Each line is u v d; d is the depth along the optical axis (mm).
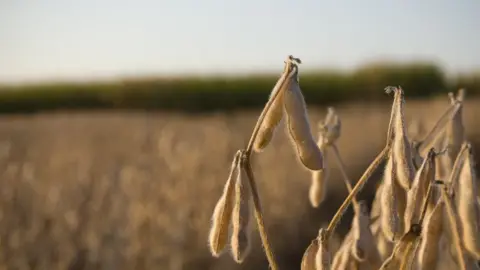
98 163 16234
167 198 10836
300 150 2057
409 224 2158
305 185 12422
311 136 2049
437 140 2592
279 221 11031
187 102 43812
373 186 11500
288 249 10484
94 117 34812
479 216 2072
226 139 16734
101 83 46625
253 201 2107
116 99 44719
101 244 9867
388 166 2201
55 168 14758
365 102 41094
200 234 9883
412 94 40188
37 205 11109
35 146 20734
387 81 40406
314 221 11188
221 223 2141
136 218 9930
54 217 10766
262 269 9602
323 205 11703
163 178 12117
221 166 13484
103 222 10383
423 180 2139
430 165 2139
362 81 40906
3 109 47969
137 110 44812
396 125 2166
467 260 2076
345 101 41562
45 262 9656
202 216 10320
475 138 16688
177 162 13016
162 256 9492
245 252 2076
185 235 9820
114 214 10406
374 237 2469
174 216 10086
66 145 20844
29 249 9844
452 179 2117
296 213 11289
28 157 17672
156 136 21875
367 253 2408
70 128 27078
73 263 9758
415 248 2109
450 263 2090
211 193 11453
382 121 22938
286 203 11719
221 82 43875
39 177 13727
